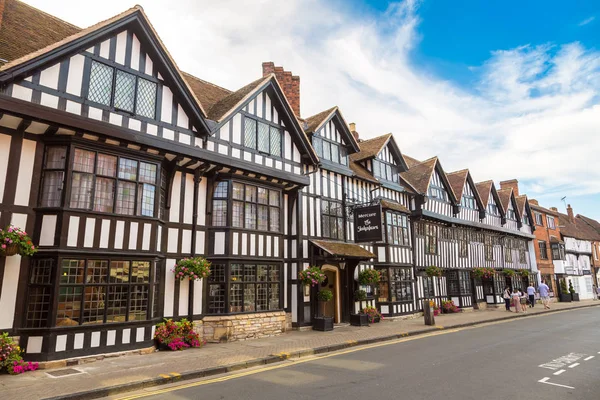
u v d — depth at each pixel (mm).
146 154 9609
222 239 11438
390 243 17594
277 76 16062
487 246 26219
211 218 11602
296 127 13602
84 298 8273
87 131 8359
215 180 11719
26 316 7809
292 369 7781
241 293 11531
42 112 7684
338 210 15672
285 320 12711
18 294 7785
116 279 8820
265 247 12438
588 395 5895
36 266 8047
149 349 9141
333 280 15523
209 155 10695
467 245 24172
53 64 8195
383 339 11547
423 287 19953
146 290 9320
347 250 14266
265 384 6605
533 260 31422
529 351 9547
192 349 9641
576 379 6840
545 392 6047
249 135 12297
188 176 11164
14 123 7828
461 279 22938
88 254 8398
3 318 7547
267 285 12328
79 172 8523
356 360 8570
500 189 31625
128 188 9273
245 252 11805
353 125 22094
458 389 6191
